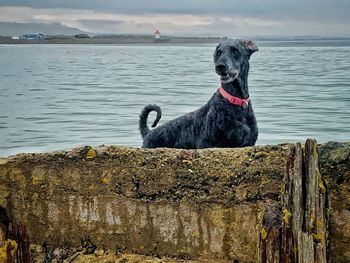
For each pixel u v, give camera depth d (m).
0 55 74.31
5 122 12.95
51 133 11.56
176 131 6.35
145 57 64.12
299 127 11.55
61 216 4.38
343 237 3.88
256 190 4.05
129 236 4.25
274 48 108.75
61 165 4.36
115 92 19.56
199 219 4.11
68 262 4.28
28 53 85.25
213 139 5.96
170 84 22.67
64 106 15.72
